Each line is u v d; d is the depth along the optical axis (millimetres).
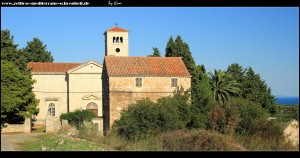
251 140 37562
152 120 46500
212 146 34406
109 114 61562
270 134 40469
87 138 43312
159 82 62938
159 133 45188
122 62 64562
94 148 34312
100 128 67500
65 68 88250
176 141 35906
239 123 45500
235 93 83562
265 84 90438
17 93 52156
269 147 35875
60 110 86688
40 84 86312
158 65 64875
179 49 77562
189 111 51125
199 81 73938
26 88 55250
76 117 67125
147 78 62656
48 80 86688
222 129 46281
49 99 86125
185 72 64188
